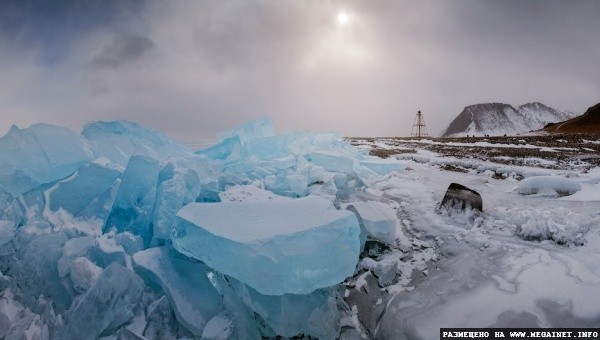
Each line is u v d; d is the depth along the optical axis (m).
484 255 4.51
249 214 3.88
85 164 4.74
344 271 3.48
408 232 5.37
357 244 3.73
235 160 7.22
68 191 4.55
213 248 3.29
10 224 3.88
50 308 3.50
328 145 8.89
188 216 3.78
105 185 4.78
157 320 3.58
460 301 3.77
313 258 3.27
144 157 4.75
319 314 3.59
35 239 3.84
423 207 6.12
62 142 4.68
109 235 4.34
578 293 3.55
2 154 4.27
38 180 4.52
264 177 6.91
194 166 5.46
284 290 3.14
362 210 5.03
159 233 4.14
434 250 4.86
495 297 3.73
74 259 3.73
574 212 5.29
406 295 4.02
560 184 6.52
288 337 3.58
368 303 4.06
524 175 8.42
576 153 13.27
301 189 6.17
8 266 3.82
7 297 3.55
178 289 3.63
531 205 6.00
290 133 8.46
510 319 3.43
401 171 8.99
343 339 3.64
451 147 17.30
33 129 4.56
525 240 4.76
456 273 4.29
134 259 3.89
